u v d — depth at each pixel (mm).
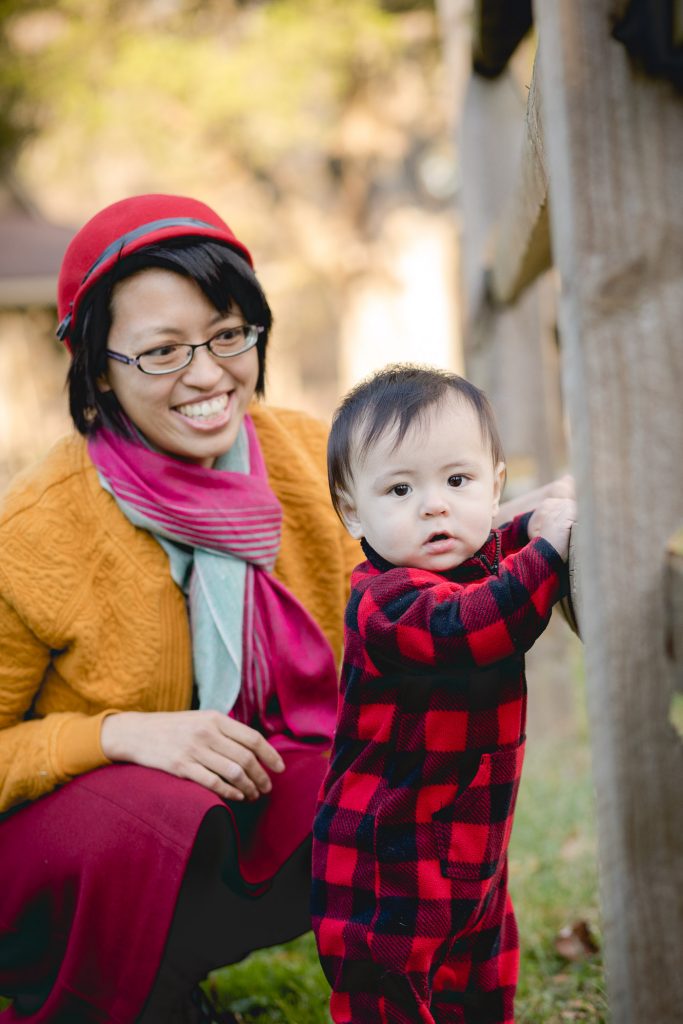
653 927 1191
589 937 2375
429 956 1533
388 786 1576
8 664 1988
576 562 1301
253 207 15766
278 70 13258
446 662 1465
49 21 14383
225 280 1964
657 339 1130
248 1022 2240
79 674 2006
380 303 16172
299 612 2088
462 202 3877
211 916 1887
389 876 1552
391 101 14672
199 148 13891
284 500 2219
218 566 2023
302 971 2389
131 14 13695
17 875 1920
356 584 1615
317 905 1632
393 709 1570
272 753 1938
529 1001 2166
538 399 3873
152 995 1860
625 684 1163
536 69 1302
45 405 12633
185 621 2033
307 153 15617
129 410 2039
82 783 1907
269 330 2105
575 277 1128
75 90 13398
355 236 16000
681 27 1056
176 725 1909
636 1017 1194
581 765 3648
